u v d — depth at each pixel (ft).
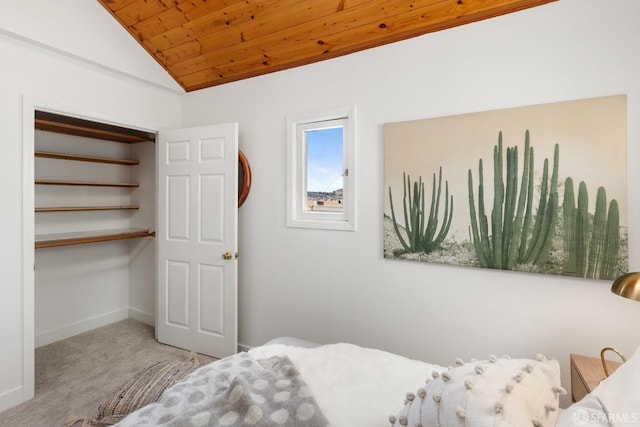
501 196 5.93
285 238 8.38
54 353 9.07
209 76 9.26
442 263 6.48
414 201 6.70
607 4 5.25
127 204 12.00
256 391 3.27
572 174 5.42
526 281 5.85
